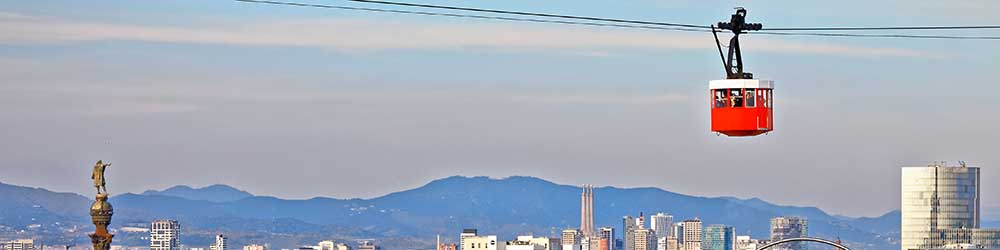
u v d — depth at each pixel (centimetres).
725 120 10050
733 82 10006
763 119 9981
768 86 10031
